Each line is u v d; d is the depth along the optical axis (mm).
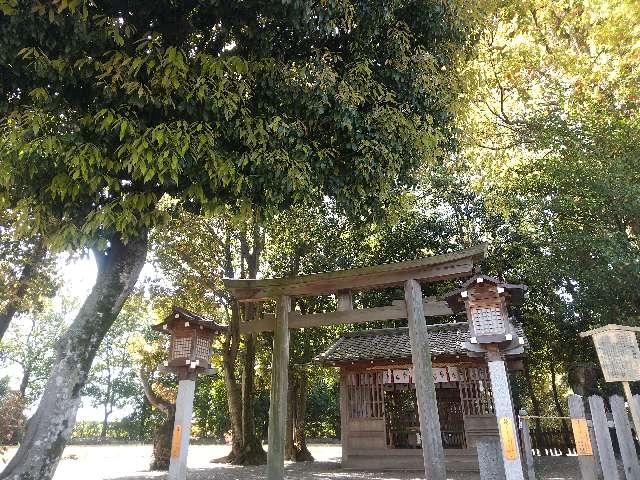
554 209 12062
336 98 6117
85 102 6004
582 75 13406
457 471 11484
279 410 6422
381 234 16125
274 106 6422
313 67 6258
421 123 6906
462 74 8664
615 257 10281
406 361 12664
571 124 11867
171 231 14805
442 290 15523
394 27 6973
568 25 14984
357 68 6445
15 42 5109
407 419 13906
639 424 4297
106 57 5766
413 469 11977
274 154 5887
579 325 14125
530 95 14391
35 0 4918
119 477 10906
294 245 16516
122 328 35125
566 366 16406
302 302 16922
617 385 12539
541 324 16156
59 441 5035
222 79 5707
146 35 5578
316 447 24391
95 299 5809
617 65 12984
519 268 15359
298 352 16750
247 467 13539
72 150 5184
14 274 10961
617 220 11336
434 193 16656
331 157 6668
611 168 10688
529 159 13602
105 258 6227
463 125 9672
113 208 5680
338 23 6590
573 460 12836
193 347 6137
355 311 6641
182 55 5730
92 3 5246
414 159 7039
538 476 9625
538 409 19531
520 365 9883
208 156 5699
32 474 4734
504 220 15914
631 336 4453
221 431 28734
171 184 5945
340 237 16281
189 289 15883
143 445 28297
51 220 5945
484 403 11891
